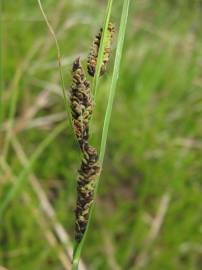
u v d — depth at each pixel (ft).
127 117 1.05
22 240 0.80
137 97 1.12
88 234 0.87
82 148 0.33
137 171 1.00
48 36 1.05
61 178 0.94
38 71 1.00
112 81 0.36
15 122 0.93
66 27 1.08
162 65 1.22
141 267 0.86
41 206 0.85
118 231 0.89
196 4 1.44
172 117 1.11
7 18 1.04
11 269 0.78
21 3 1.13
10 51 1.02
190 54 1.30
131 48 1.22
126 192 0.97
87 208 0.34
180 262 0.89
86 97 0.32
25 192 0.83
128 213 0.92
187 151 1.03
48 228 0.81
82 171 0.33
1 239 0.82
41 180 0.92
